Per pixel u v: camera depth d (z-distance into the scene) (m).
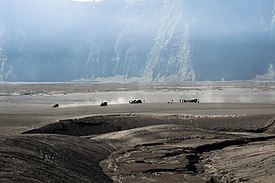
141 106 59.38
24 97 93.81
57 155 23.69
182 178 22.84
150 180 22.55
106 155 28.44
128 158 27.67
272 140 34.56
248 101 73.94
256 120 42.69
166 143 32.41
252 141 34.03
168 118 43.91
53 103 73.81
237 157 26.58
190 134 35.16
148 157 27.91
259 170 23.05
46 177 18.00
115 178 22.91
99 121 42.41
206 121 43.16
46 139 27.31
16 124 40.31
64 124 40.72
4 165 17.73
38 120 42.81
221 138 34.00
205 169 24.81
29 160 20.11
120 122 42.81
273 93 106.25
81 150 27.22
